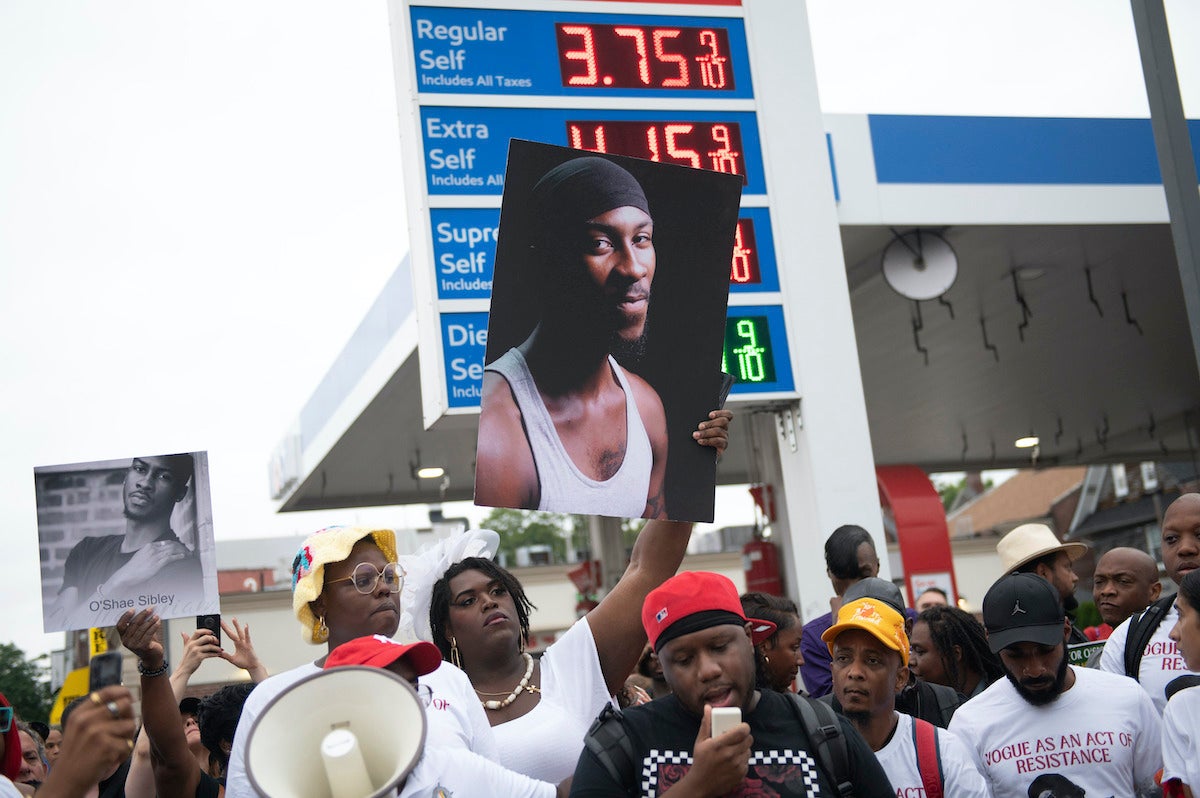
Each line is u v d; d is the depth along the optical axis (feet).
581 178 11.92
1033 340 52.95
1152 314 51.39
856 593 15.37
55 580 12.92
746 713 9.69
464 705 11.39
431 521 82.28
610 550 57.77
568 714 12.41
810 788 9.38
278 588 90.33
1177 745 12.30
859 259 39.70
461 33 28.78
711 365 12.19
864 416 29.60
